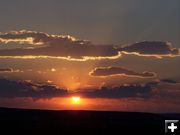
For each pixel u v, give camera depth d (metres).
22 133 136.50
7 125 150.75
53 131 145.62
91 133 143.62
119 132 146.25
